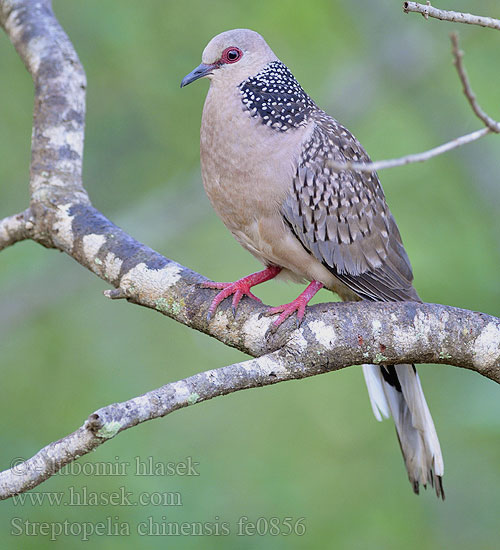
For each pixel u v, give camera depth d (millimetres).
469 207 14234
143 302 7516
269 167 7820
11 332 13898
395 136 15227
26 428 11891
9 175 13750
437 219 13523
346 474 12352
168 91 13938
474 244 13172
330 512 11562
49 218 8117
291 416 13164
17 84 13805
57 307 14195
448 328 6832
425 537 11492
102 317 14008
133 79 14062
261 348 7035
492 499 11672
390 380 8031
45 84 9055
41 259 13250
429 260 12578
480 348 6844
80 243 7883
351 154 8297
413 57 15391
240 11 14195
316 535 11055
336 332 6777
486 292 11984
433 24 15312
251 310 7164
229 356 13664
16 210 13688
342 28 15586
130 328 13875
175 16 14156
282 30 14461
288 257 8273
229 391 6422
